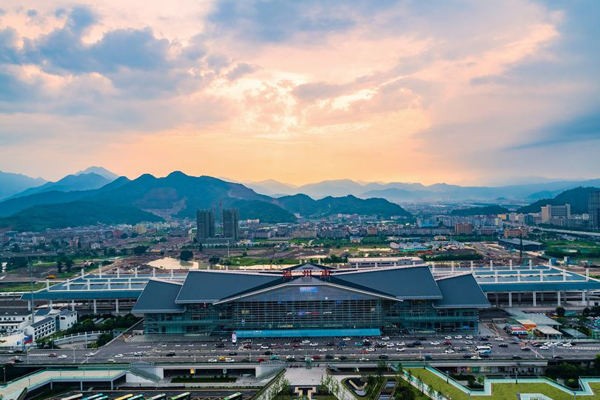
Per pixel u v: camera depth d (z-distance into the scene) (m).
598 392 186.62
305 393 193.38
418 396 187.00
